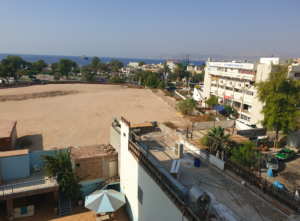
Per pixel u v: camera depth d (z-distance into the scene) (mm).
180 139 19016
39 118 37844
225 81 51062
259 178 11773
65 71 108875
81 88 69875
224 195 11141
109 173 20719
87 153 20562
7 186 16047
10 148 24219
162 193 11078
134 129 20516
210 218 8898
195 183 12250
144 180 13617
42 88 64250
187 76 118812
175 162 13102
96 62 142250
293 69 37156
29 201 18812
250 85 43062
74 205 18969
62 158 18734
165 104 53938
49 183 17594
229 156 20328
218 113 47281
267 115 26031
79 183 19531
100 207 15938
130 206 16797
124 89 75625
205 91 58688
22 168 20203
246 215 9641
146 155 14352
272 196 10938
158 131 21484
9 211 16516
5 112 40281
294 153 24672
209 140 20391
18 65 120062
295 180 19172
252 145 20266
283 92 25516
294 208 9883
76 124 35812
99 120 38500
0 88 60250
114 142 21922
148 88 80000
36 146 26953
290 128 25219
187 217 8766
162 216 11125
